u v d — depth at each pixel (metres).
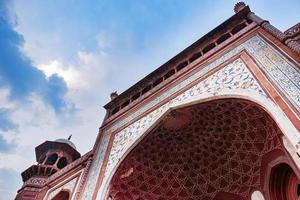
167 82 11.34
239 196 10.00
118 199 10.12
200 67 10.38
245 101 7.81
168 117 9.98
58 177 12.98
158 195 10.92
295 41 7.47
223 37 10.97
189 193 10.84
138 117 11.11
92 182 10.08
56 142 15.86
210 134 10.31
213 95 8.56
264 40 8.76
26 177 14.66
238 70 8.69
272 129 8.62
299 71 6.68
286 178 9.16
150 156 10.80
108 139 11.52
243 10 10.90
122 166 10.06
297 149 5.55
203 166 10.73
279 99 6.63
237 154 9.93
